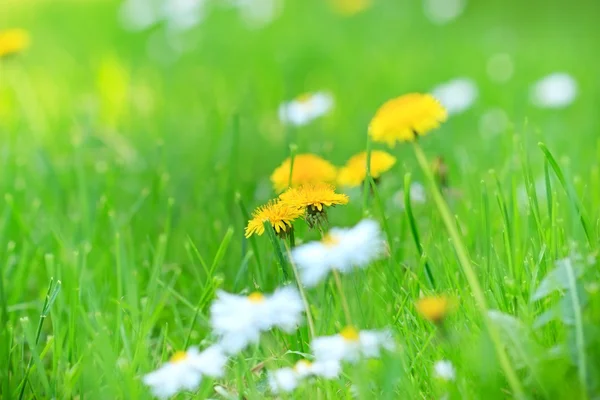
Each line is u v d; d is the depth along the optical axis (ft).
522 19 12.78
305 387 4.00
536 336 3.97
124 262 4.52
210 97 8.34
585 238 4.44
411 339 4.11
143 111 7.75
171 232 4.94
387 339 4.01
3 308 4.32
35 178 5.65
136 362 4.13
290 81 8.73
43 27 13.28
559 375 3.87
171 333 4.43
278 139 6.63
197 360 3.95
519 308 4.06
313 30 12.25
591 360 3.87
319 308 4.35
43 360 4.37
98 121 7.30
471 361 3.93
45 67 10.17
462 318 4.10
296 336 4.20
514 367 3.95
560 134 6.26
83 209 4.90
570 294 3.92
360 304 4.20
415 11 13.23
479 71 9.03
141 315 4.38
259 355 4.21
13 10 15.21
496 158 5.64
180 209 5.09
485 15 13.15
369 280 4.39
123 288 4.57
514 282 4.07
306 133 6.84
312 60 9.99
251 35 11.93
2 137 6.76
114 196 5.26
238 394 4.04
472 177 5.13
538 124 6.70
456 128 6.84
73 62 10.46
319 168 4.44
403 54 10.36
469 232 4.55
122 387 4.09
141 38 11.66
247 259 4.42
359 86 8.65
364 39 11.59
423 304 3.86
